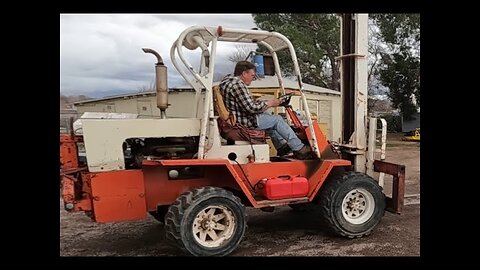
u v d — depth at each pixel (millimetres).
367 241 4480
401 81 20719
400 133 22438
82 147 4352
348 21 5172
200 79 4020
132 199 3988
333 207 4453
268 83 9430
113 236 4785
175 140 4340
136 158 4195
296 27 19391
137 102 14844
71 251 4262
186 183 4289
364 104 5090
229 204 3965
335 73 19953
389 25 19953
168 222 3811
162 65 4238
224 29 4082
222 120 4324
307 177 4551
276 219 5406
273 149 5254
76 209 3906
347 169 5125
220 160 3982
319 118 14461
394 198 4820
